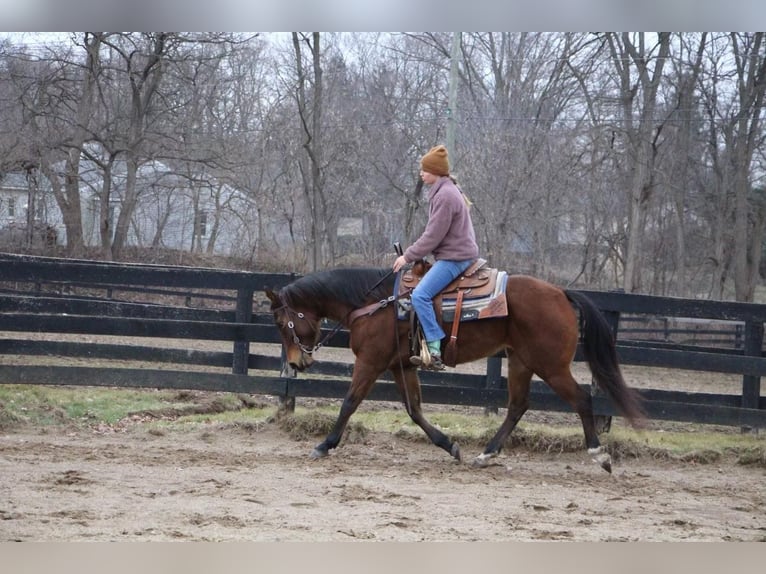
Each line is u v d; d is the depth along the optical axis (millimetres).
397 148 31750
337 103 33188
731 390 16484
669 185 31594
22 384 10086
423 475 8125
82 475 7375
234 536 5645
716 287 33188
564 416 11852
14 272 10070
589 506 7113
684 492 7887
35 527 5621
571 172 30500
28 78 26031
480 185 27922
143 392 11727
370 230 32562
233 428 9898
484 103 32094
